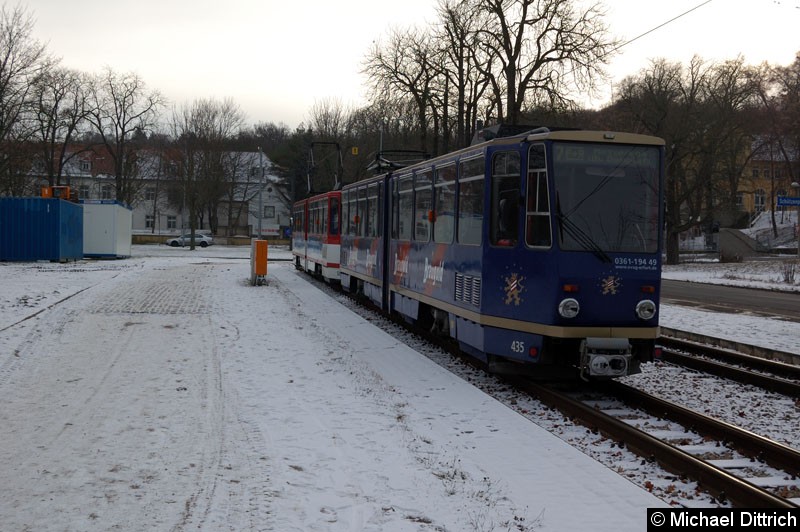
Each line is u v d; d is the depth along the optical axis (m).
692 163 46.75
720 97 44.22
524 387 9.59
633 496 5.32
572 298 8.65
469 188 10.34
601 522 4.84
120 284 22.72
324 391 8.76
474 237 10.09
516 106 31.98
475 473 5.83
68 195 36.28
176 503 4.99
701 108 43.56
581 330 8.66
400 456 6.21
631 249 8.86
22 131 40.03
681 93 43.44
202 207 67.56
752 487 5.20
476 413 7.88
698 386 10.07
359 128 61.81
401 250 14.21
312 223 28.00
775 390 9.71
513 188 9.20
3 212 33.06
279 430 6.95
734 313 19.00
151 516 4.74
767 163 74.88
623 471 6.17
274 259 46.25
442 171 11.65
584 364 8.67
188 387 8.74
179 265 35.34
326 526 4.65
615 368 8.61
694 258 55.47
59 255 33.50
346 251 20.20
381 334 13.70
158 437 6.61
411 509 5.00
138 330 13.23
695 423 7.62
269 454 6.17
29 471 5.62
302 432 6.89
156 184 79.19
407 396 8.70
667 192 46.41
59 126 51.06
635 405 8.83
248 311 16.69
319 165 62.28
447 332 11.84
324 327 14.49
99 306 16.66
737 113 44.50
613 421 7.21
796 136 50.03
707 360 11.55
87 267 31.03
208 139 62.81
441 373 10.14
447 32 34.28
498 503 5.16
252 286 23.44
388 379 9.72
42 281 22.81
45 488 5.25
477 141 11.00
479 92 35.03
